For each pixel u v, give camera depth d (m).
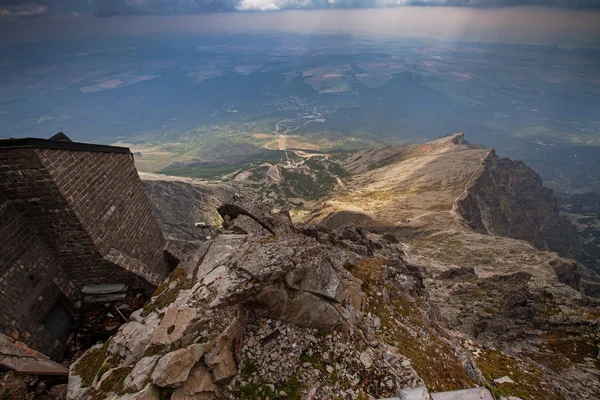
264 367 9.87
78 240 13.54
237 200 18.56
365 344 11.39
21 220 12.24
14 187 11.70
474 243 91.06
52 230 13.08
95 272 14.61
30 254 12.48
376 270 18.47
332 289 12.02
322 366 10.17
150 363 8.57
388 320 13.95
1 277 11.21
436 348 12.95
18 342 10.90
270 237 14.64
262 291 10.97
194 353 8.70
